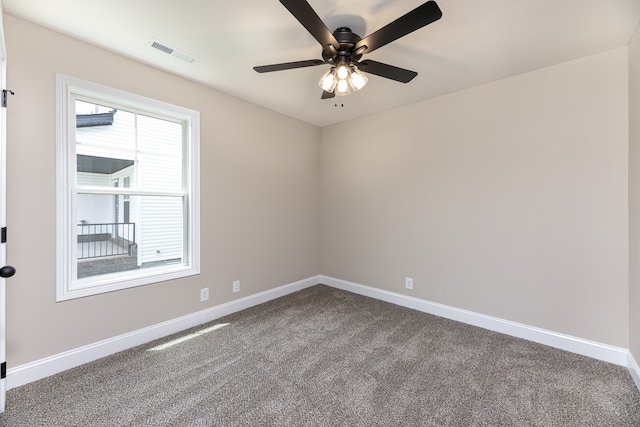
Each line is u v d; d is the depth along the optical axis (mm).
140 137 2418
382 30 1475
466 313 2797
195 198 2691
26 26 1798
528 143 2438
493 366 2062
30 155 1828
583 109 2195
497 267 2619
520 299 2502
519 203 2492
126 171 2342
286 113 3520
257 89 2818
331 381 1888
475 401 1702
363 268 3645
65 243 1972
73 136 2031
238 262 3094
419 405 1670
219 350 2268
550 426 1519
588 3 1603
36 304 1864
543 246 2383
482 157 2686
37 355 1870
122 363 2068
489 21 1766
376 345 2361
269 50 2135
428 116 3037
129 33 1924
